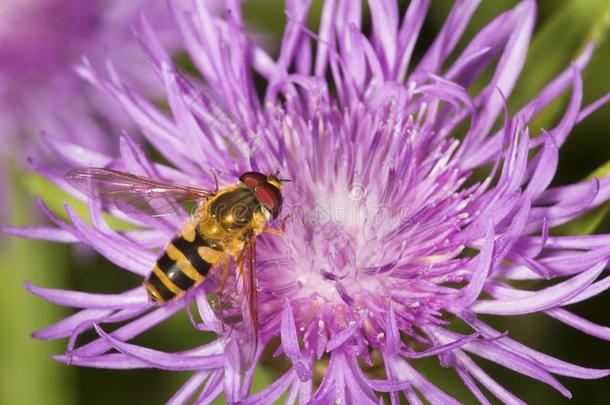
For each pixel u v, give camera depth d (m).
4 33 0.17
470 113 0.15
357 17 0.15
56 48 0.17
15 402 0.16
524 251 0.14
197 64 0.15
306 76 0.15
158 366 0.13
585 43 0.15
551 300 0.13
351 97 0.15
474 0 0.15
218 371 0.13
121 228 0.15
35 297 0.16
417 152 0.14
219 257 0.14
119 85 0.15
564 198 0.14
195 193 0.14
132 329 0.14
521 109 0.14
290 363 0.14
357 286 0.14
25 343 0.16
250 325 0.13
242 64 0.14
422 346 0.14
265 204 0.14
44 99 0.17
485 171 0.15
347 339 0.13
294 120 0.15
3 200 0.16
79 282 0.16
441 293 0.14
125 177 0.14
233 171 0.14
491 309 0.14
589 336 0.16
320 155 0.14
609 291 0.16
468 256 0.14
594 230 0.14
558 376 0.16
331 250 0.14
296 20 0.15
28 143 0.16
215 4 0.15
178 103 0.14
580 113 0.14
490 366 0.16
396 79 0.15
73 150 0.15
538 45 0.15
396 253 0.14
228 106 0.15
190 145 0.14
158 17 0.17
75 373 0.16
